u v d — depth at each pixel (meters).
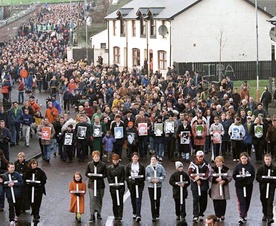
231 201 30.91
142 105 46.94
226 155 41.28
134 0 100.69
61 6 189.12
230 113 41.12
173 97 48.44
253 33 86.56
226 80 55.50
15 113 44.66
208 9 85.19
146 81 65.75
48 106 46.16
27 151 43.00
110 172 27.83
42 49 117.25
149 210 29.61
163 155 41.75
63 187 33.78
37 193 27.81
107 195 32.09
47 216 28.73
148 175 27.84
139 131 40.16
